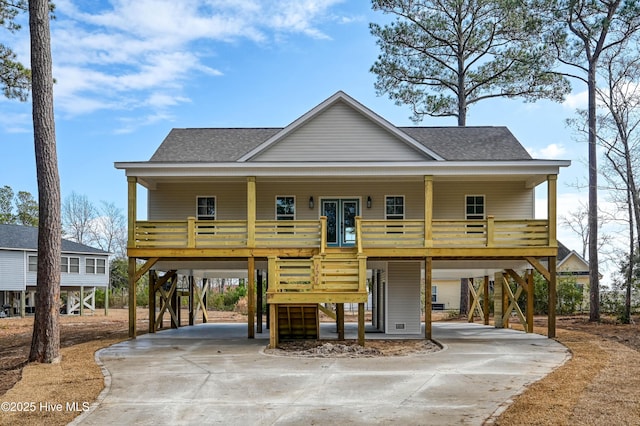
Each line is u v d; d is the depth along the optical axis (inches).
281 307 629.3
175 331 788.6
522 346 587.5
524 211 761.0
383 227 733.9
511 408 315.9
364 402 338.6
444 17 1159.0
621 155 896.3
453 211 763.4
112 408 328.8
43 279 493.4
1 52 803.4
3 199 2220.7
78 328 917.8
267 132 832.3
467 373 426.9
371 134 743.7
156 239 700.0
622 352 529.3
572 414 300.2
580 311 1144.8
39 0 503.2
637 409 309.1
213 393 363.9
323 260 579.8
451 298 1611.7
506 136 810.8
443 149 765.3
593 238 920.3
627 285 895.1
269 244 679.1
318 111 739.4
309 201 761.0
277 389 374.3
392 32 1168.2
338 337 649.0
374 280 884.0
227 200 768.9
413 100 1220.5
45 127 500.7
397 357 509.7
